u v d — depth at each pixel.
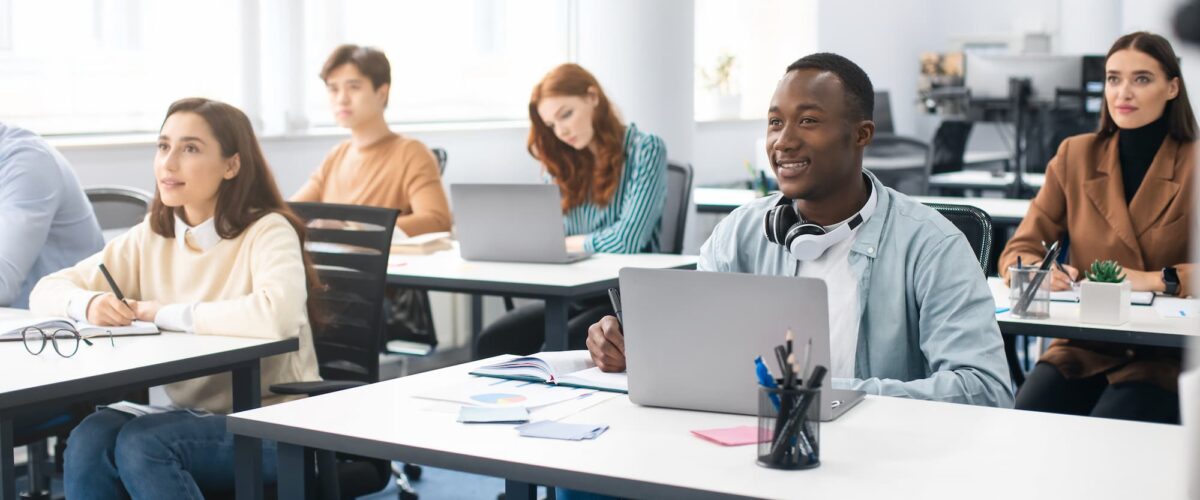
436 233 3.97
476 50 5.73
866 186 2.04
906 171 5.70
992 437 1.52
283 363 2.41
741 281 1.56
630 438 1.51
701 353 1.62
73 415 2.58
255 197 2.52
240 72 4.56
